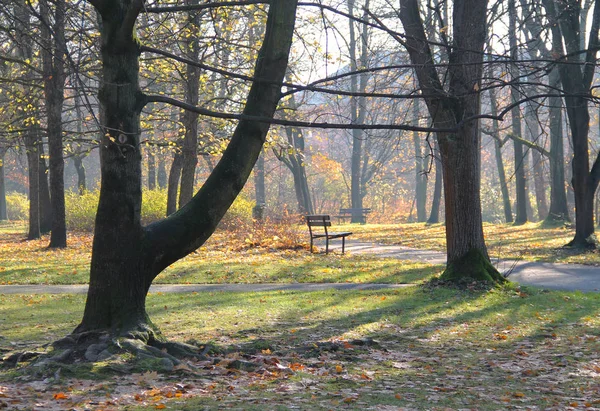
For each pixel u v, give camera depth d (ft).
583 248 76.84
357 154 195.93
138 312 26.73
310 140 252.62
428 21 48.80
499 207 226.99
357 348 29.68
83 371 22.59
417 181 212.43
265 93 28.02
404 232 118.01
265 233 82.84
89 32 59.41
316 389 21.85
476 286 46.65
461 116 45.73
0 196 201.98
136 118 26.73
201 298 44.62
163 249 27.14
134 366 23.48
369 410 19.31
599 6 72.90
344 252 76.48
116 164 26.45
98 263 26.63
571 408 20.67
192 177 85.76
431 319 37.63
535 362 28.02
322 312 39.29
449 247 49.34
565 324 36.47
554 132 116.47
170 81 73.56
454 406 20.45
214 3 27.81
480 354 29.58
